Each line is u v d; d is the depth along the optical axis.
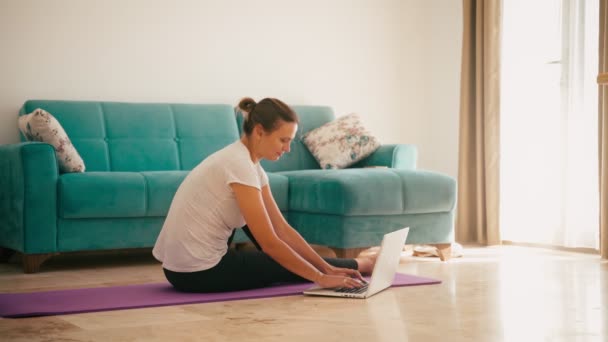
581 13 4.63
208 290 2.80
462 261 4.06
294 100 5.35
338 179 3.87
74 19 4.64
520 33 5.10
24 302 2.62
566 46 4.74
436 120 5.74
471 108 5.29
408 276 3.30
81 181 3.71
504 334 2.12
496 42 5.08
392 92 5.68
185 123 4.73
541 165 4.98
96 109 4.48
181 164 4.65
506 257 4.27
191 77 5.00
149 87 4.87
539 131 4.98
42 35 4.55
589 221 4.61
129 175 3.86
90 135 4.40
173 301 2.61
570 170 4.73
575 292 2.92
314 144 4.91
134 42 4.82
